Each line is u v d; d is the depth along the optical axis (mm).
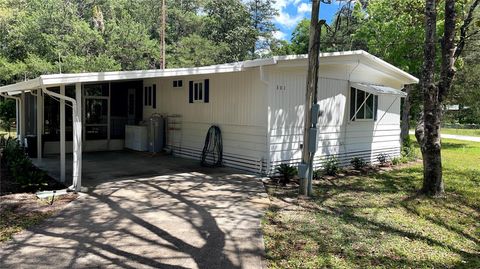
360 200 7195
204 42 32875
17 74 23406
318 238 5020
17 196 6859
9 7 26312
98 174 9047
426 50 7504
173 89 12398
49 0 25984
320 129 10297
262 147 9133
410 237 5203
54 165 10203
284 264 4195
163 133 12883
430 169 7645
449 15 7824
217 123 10539
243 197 7078
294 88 9453
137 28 27547
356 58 10719
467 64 18500
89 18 30203
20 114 13898
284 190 7820
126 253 4363
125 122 14680
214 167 10148
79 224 5355
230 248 4594
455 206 6879
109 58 24562
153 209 6176
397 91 11570
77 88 7090
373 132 12430
